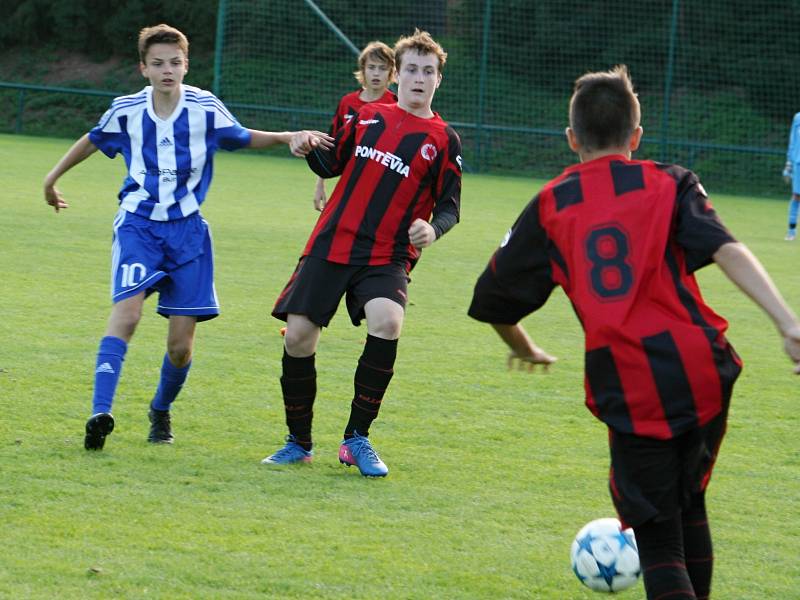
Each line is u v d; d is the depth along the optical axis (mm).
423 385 20891
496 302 10516
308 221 46281
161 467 15211
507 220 52500
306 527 13172
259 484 14742
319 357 22828
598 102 10211
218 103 16641
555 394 20719
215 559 12008
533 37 97188
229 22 95875
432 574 11938
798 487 15773
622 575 11508
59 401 18203
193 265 16312
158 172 16297
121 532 12648
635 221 9742
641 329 9539
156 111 16312
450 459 16375
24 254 33250
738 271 9414
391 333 15523
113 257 16359
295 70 95812
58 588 11016
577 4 96625
